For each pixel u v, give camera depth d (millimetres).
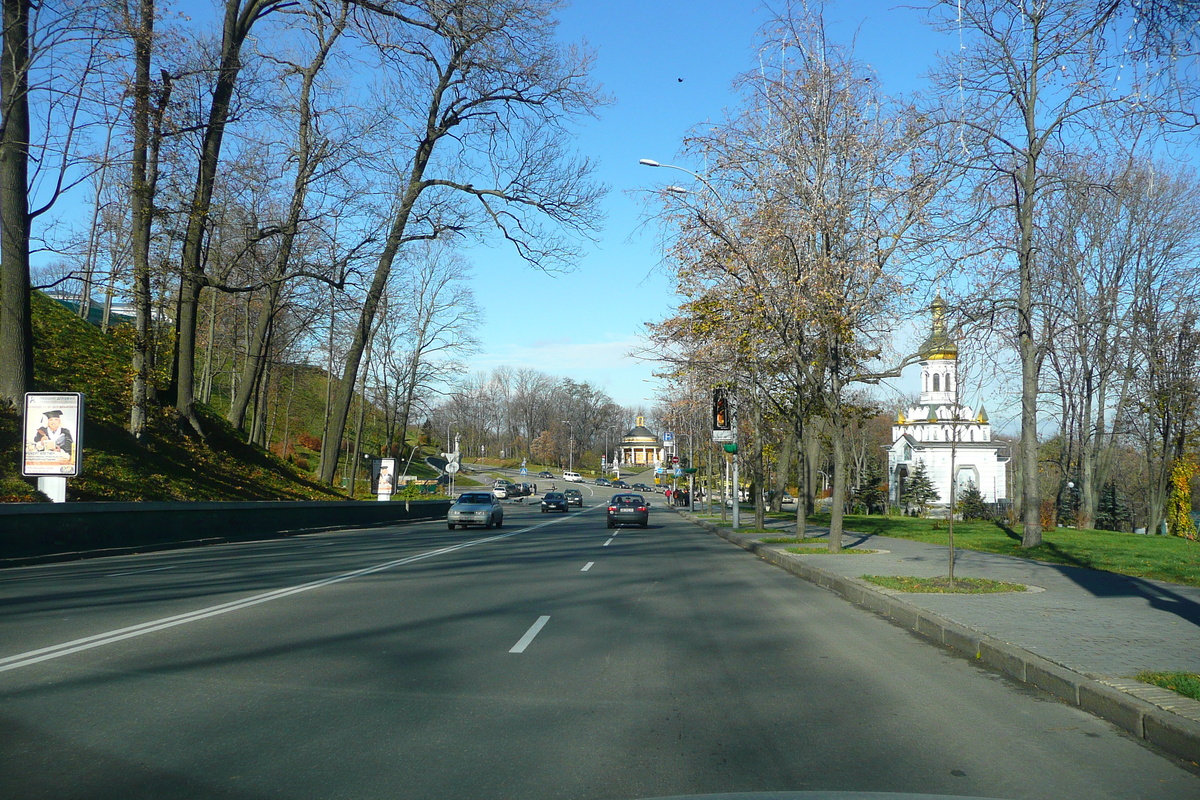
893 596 12242
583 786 4859
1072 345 34719
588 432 162375
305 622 10172
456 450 69188
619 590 14023
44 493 20203
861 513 57125
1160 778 5117
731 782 4941
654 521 47906
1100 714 6508
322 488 37875
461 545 23906
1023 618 10203
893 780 5008
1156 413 34031
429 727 5984
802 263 18609
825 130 18531
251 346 40750
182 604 11391
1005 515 43531
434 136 32844
